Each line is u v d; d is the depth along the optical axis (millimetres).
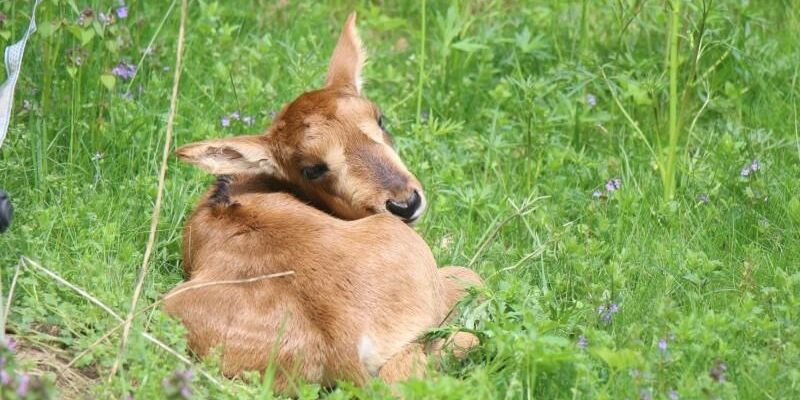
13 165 12398
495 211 13156
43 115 13336
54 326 10328
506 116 15055
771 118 14789
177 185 12688
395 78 15375
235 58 15586
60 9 13406
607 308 10812
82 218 11883
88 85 13938
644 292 11281
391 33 17312
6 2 13633
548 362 9406
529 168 13891
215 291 10008
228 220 10500
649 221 12836
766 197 12969
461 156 14195
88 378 9844
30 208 11961
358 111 11172
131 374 9477
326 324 9766
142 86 14336
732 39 15094
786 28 16359
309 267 9969
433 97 15547
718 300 11250
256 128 14289
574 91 14477
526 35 15852
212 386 9523
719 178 13414
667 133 14836
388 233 10117
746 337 10250
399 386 8930
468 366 9922
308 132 11008
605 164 14227
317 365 9758
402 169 11102
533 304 10672
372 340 9781
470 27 17094
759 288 11352
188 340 9953
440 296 10406
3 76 13289
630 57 14945
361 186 10961
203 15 15508
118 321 10117
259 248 10188
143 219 12305
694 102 15336
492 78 16094
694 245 12398
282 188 11320
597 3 16844
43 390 8203
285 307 9836
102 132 13406
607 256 12242
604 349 9250
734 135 14352
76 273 10883
